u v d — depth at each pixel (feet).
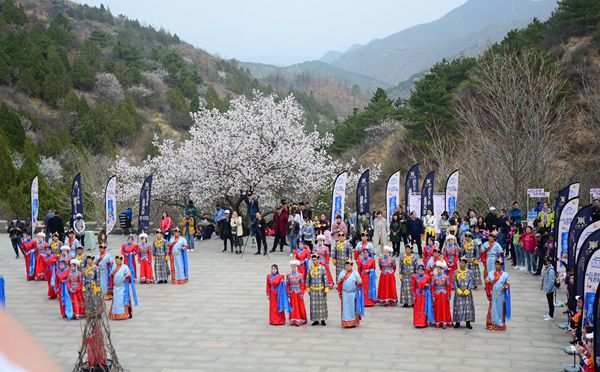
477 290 70.33
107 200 95.71
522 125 111.04
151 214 132.26
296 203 115.96
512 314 59.11
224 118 123.13
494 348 48.73
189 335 53.72
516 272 78.74
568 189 74.64
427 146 169.99
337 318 58.75
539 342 50.19
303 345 50.24
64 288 60.64
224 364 45.85
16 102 267.59
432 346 49.47
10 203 147.95
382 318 58.59
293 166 114.93
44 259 79.97
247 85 526.98
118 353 49.01
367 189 89.15
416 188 95.50
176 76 383.86
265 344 50.72
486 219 88.38
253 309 62.44
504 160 108.06
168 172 119.14
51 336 54.95
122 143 258.57
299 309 56.13
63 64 310.24
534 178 107.76
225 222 97.14
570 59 166.61
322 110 538.47
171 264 75.10
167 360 47.09
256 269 82.48
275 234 96.43
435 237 84.33
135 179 129.08
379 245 89.51
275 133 117.50
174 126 329.93
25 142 196.85
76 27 506.48
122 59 374.63
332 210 87.81
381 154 218.59
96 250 97.86
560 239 63.72
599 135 122.83
